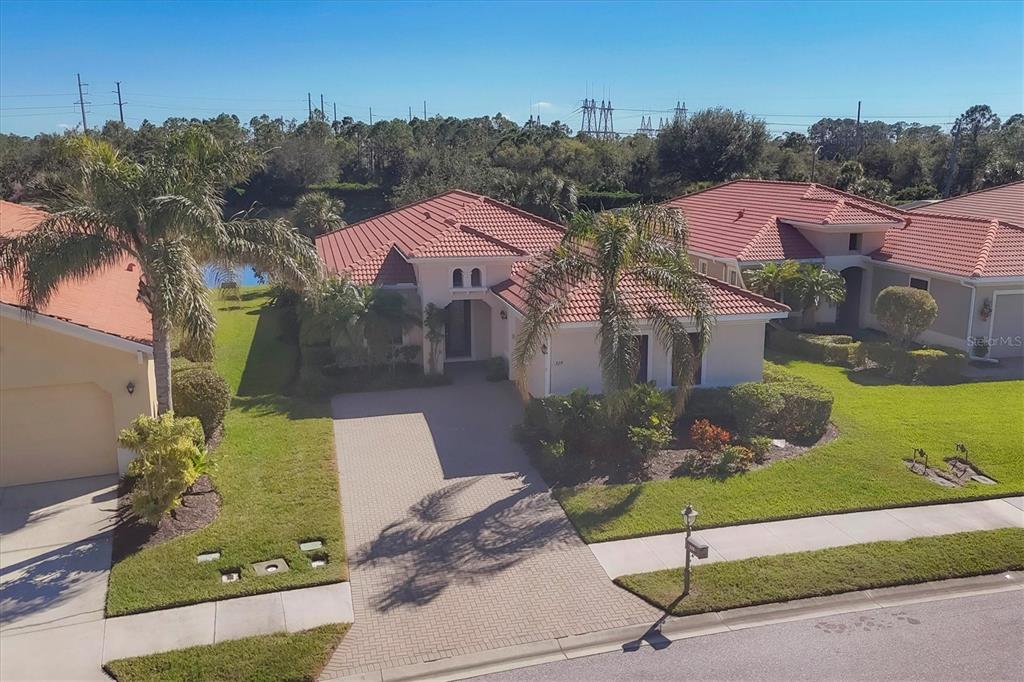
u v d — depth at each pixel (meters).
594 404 16.89
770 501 14.80
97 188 14.16
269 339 28.28
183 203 13.80
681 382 16.59
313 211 44.03
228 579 12.17
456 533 13.70
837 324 31.00
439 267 22.48
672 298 17.64
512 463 16.84
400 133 76.06
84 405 15.73
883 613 11.39
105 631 10.77
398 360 23.41
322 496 14.91
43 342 15.04
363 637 10.72
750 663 10.25
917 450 16.47
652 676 10.00
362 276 24.27
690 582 11.96
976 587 12.09
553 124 97.69
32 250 13.76
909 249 29.19
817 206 31.38
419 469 16.55
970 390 22.38
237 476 15.77
